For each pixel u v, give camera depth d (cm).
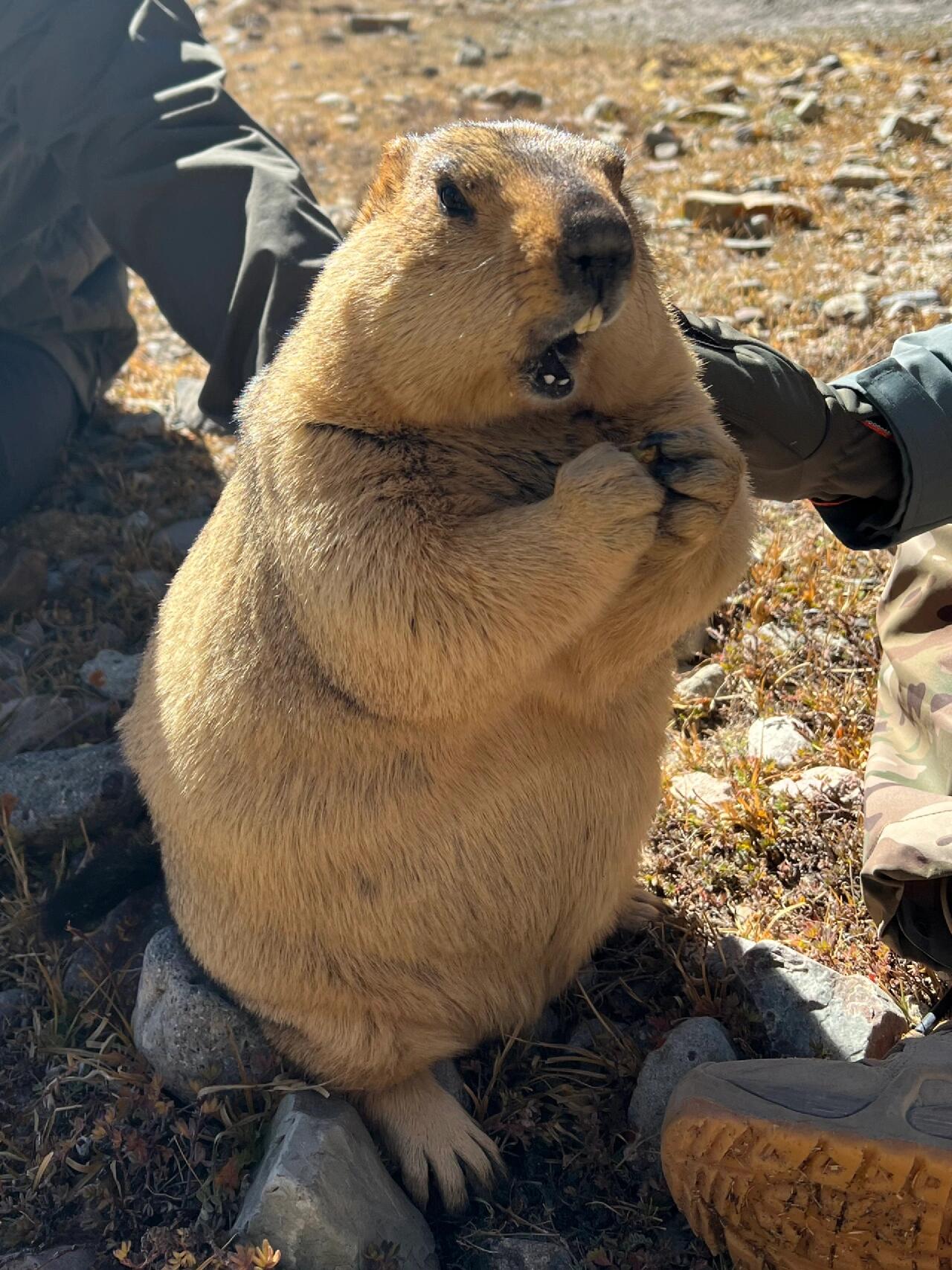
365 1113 60
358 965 57
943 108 202
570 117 224
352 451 51
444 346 49
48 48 89
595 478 48
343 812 54
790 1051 60
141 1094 61
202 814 57
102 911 73
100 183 90
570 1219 56
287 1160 53
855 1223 45
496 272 48
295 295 83
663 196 175
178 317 93
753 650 86
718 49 272
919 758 61
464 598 49
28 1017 68
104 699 89
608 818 58
